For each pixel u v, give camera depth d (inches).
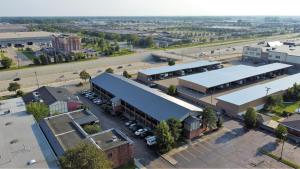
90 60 5275.6
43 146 1768.0
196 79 3543.3
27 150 1711.4
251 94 2896.2
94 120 2327.8
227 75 3737.7
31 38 7662.4
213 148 2048.5
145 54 5895.7
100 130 2178.9
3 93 3385.8
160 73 4013.3
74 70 4618.6
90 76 3919.8
